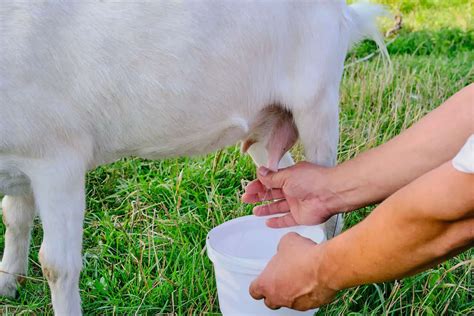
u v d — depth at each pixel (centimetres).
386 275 154
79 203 221
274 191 253
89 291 261
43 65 205
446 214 134
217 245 246
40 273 276
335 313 243
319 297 175
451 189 132
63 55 207
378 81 407
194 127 230
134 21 211
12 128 205
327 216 230
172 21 215
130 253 267
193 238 281
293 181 232
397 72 428
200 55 220
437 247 143
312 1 239
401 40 522
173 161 340
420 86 409
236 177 327
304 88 244
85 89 212
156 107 221
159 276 255
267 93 241
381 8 277
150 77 216
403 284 252
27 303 259
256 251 257
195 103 225
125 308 248
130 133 225
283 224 240
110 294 257
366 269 155
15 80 202
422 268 151
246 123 240
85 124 218
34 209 255
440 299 245
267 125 254
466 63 473
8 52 201
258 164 283
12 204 252
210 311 246
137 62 214
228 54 225
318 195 227
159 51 215
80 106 214
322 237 236
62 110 211
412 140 205
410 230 142
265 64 235
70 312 226
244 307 230
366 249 152
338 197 223
